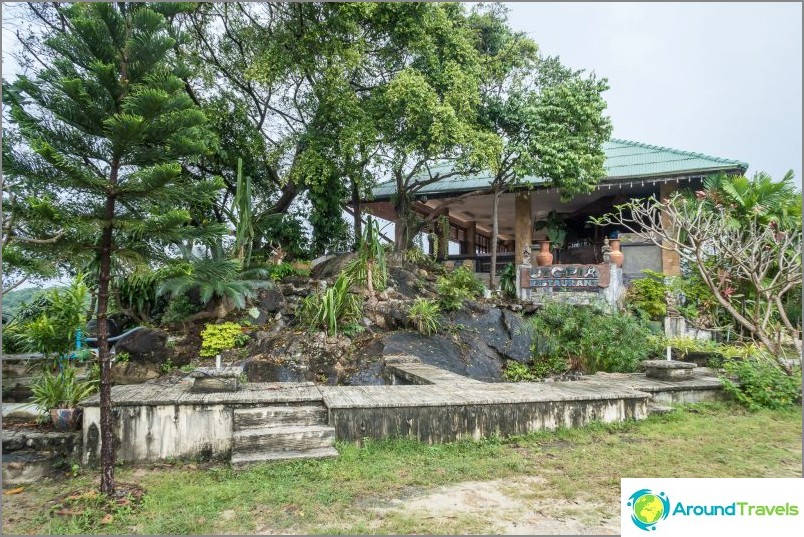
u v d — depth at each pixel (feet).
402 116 36.73
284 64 34.78
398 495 13.24
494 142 37.32
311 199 44.32
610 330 29.86
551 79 42.88
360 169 40.91
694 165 42.88
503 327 33.01
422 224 47.11
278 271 35.76
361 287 33.73
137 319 31.58
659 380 24.52
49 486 14.60
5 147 13.53
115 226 13.71
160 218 13.66
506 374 29.71
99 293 13.91
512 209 60.85
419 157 39.29
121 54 13.84
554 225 55.06
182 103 14.39
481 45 43.42
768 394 22.41
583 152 39.19
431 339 30.17
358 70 40.01
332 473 14.52
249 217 32.78
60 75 13.58
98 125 13.50
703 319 32.91
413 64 38.45
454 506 12.52
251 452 15.80
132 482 14.52
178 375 24.47
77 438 16.22
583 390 20.56
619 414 19.88
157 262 15.21
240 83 41.04
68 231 13.37
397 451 16.56
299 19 35.68
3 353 25.07
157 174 13.30
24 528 11.90
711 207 34.24
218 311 30.58
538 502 12.77
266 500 12.85
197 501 12.94
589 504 12.65
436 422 17.58
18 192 13.56
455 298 33.45
